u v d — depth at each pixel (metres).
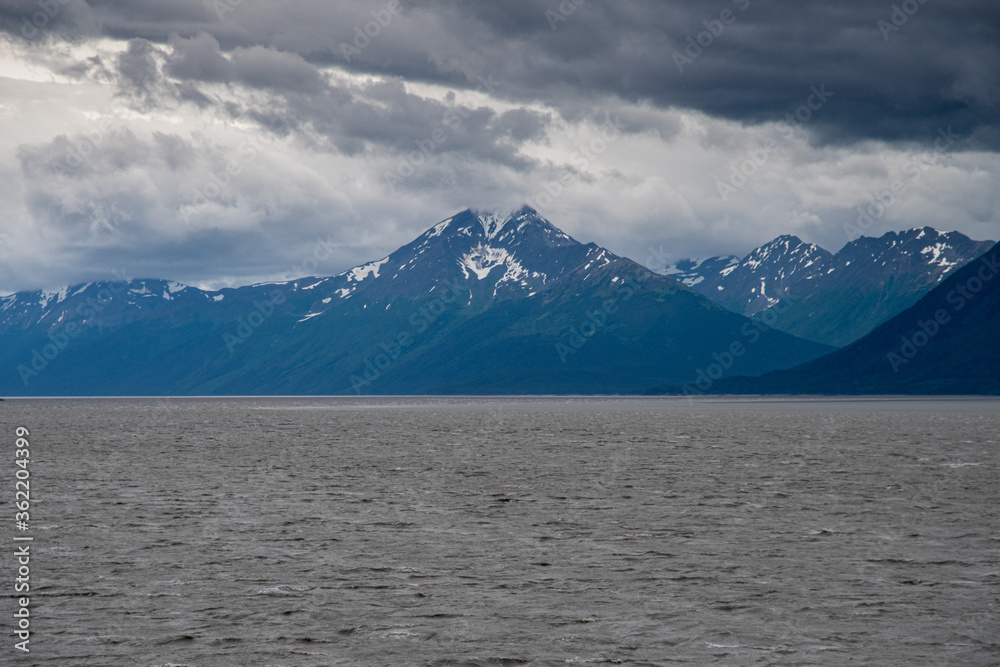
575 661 45.91
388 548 72.81
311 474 130.12
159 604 55.88
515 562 67.50
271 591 58.97
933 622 51.97
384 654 46.91
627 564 66.81
